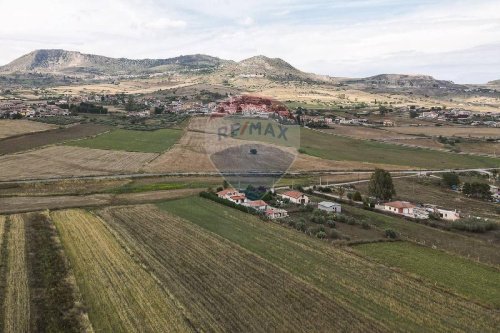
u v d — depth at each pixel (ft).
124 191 307.37
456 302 140.36
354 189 351.46
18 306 127.24
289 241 203.10
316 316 125.90
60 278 148.36
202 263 168.45
